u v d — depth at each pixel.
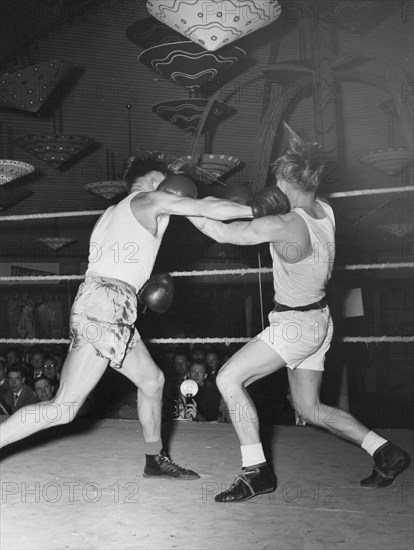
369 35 10.24
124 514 2.34
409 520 2.26
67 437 3.51
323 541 2.08
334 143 5.32
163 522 2.26
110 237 2.52
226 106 7.34
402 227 7.51
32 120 10.17
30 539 2.11
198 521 2.27
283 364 2.54
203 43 5.61
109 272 2.47
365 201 10.03
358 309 4.77
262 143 5.23
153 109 7.46
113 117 10.48
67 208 10.36
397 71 5.15
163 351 7.66
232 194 2.68
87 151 10.41
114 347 2.39
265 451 3.19
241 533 2.15
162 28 7.74
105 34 10.45
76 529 2.20
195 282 9.55
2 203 8.41
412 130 5.12
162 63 6.57
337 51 10.18
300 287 2.50
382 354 9.90
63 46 10.30
